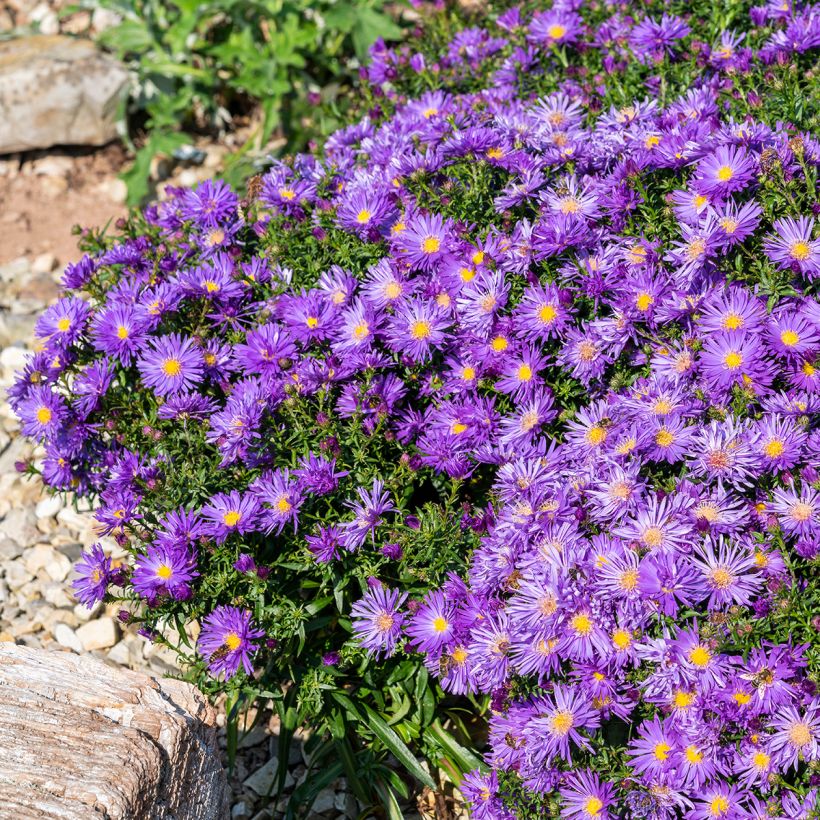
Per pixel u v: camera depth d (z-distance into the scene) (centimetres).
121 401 152
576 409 149
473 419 148
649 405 144
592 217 149
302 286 154
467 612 144
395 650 146
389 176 155
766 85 154
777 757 138
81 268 157
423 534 146
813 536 140
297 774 154
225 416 148
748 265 147
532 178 151
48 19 212
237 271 155
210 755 144
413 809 152
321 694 150
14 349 179
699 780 139
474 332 149
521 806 143
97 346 152
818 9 158
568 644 140
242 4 192
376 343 152
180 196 163
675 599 139
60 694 141
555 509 143
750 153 146
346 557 147
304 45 190
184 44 189
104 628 162
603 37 164
